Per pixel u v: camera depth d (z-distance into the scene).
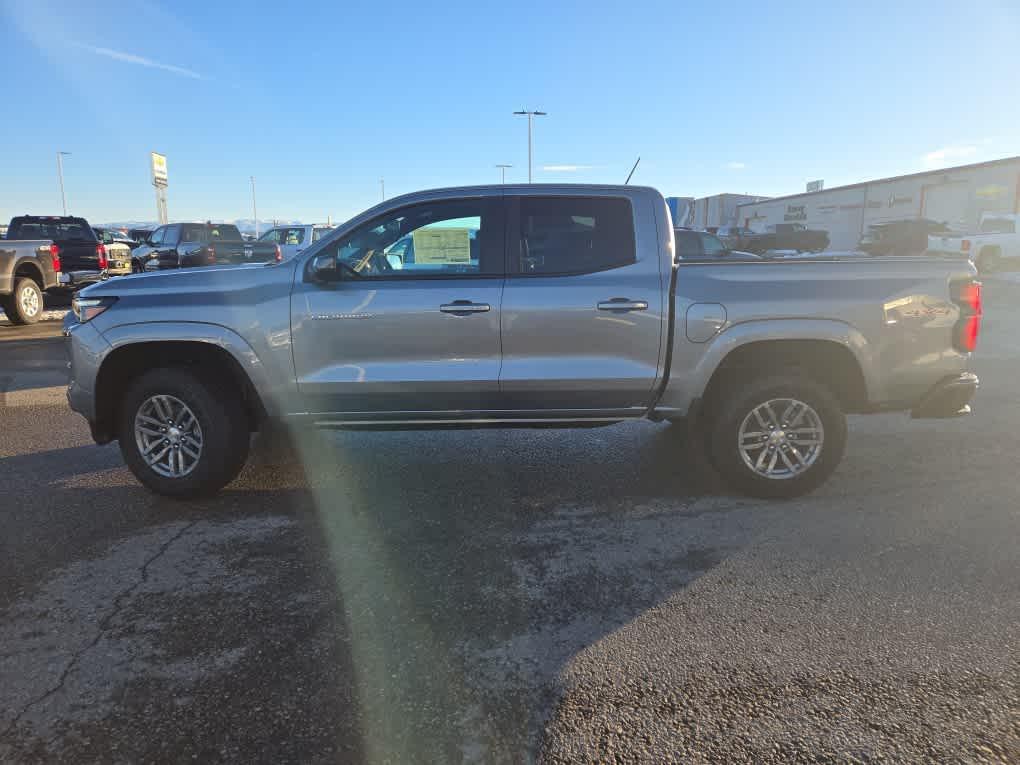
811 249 28.69
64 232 16.53
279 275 4.19
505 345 4.16
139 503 4.34
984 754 2.17
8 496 4.47
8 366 9.23
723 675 2.58
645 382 4.21
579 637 2.84
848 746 2.21
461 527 3.95
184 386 4.16
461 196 4.24
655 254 4.23
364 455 5.29
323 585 3.29
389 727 2.32
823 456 4.23
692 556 3.56
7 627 2.93
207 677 2.59
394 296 4.12
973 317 4.22
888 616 2.96
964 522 3.94
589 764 2.15
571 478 4.75
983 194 29.97
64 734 2.29
